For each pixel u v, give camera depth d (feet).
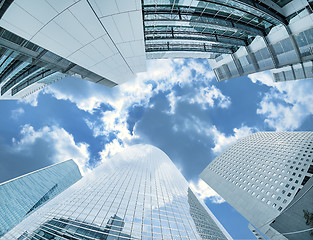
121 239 82.89
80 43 48.34
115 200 121.70
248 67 110.42
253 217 173.37
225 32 86.02
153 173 209.77
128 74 91.81
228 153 311.47
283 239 127.95
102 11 39.22
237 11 69.10
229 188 231.09
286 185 174.29
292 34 73.00
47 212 107.55
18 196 330.13
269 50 87.61
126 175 182.80
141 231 91.50
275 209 159.84
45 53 52.24
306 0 61.26
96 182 158.71
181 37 85.92
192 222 118.32
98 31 45.57
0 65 72.64
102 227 89.10
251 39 93.61
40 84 110.11
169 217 113.39
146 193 143.43
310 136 233.96
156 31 78.43
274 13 69.92
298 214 98.73
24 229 93.66
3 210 274.98
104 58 62.28
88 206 111.14
